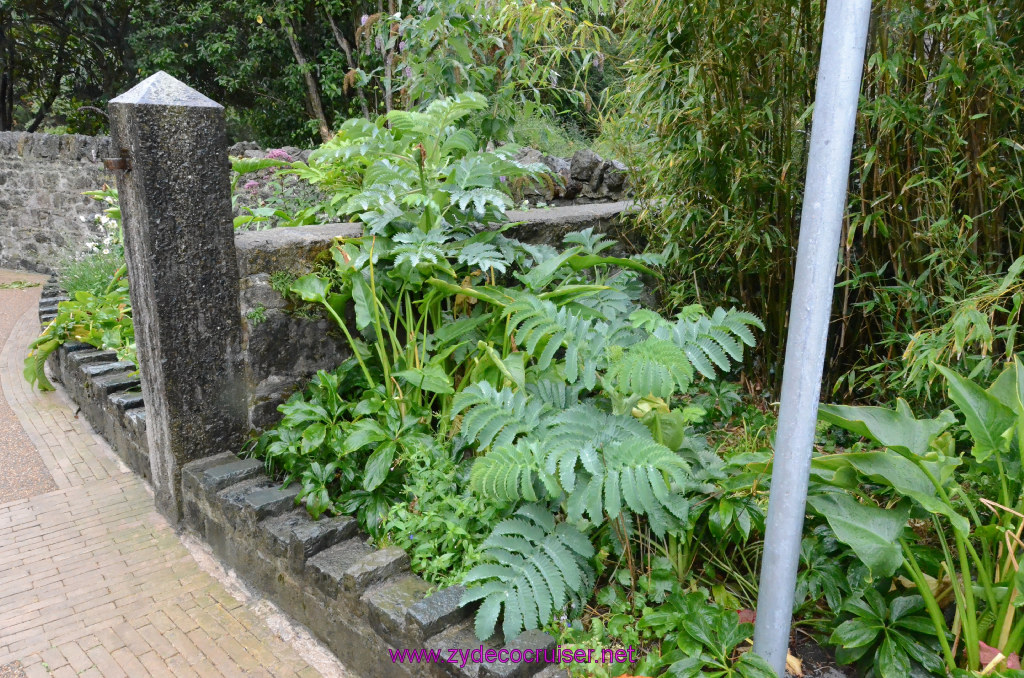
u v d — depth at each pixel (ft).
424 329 9.63
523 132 19.15
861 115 8.08
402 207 9.98
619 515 6.64
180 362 8.75
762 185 9.42
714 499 6.85
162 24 33.47
